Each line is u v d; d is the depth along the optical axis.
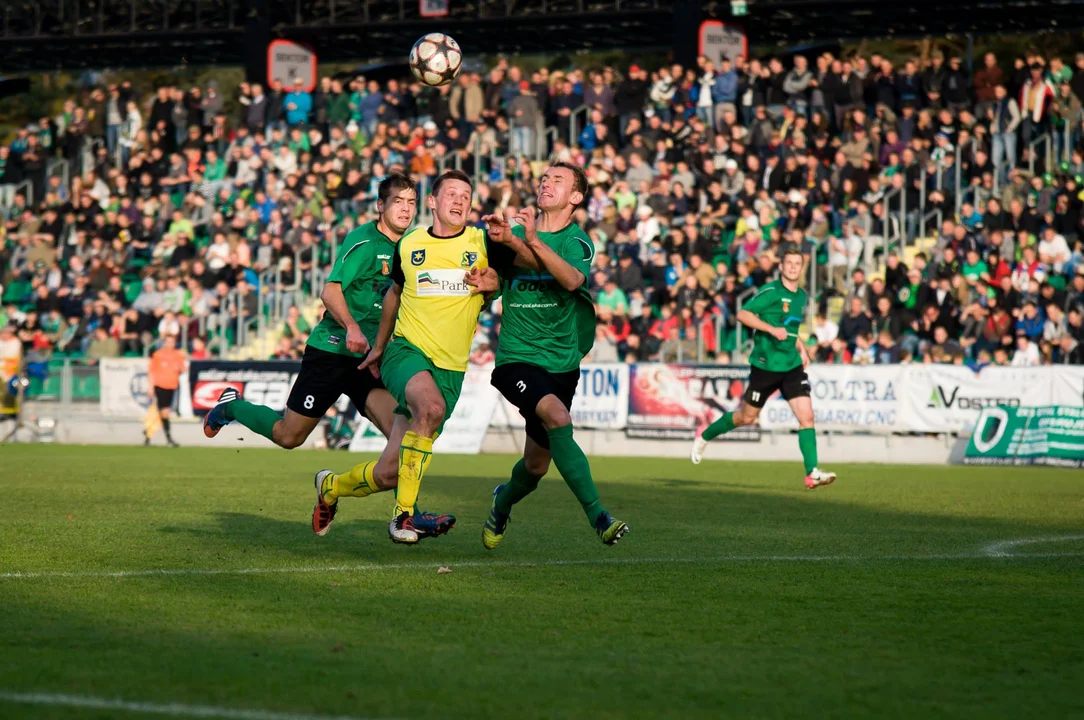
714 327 46.59
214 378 48.50
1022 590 14.41
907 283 46.25
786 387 28.72
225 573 14.88
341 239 54.81
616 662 10.62
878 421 41.72
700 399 43.50
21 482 29.05
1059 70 53.22
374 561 16.05
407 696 9.38
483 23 58.47
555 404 15.44
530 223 14.41
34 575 14.66
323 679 9.84
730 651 11.11
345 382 17.98
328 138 61.31
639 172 53.38
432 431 15.16
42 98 84.50
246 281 54.50
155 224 59.69
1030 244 47.69
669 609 13.03
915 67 54.62
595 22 58.66
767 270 47.69
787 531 20.28
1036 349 42.41
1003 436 40.12
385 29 59.69
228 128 65.06
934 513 23.47
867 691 9.78
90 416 50.66
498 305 48.56
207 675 9.92
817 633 11.94
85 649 10.80
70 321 56.50
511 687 9.72
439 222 15.66
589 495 15.46
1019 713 9.20
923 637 11.80
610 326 47.69
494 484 29.31
